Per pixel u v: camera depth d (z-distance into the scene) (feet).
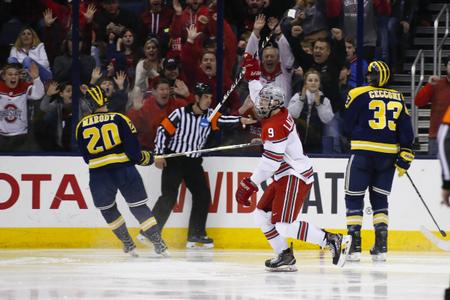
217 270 73.41
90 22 95.76
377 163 80.07
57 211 92.63
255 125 96.43
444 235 82.58
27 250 90.12
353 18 96.37
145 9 96.17
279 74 96.53
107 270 73.20
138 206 83.41
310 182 71.15
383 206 81.46
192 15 96.02
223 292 60.49
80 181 92.84
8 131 95.61
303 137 96.89
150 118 96.53
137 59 96.43
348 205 81.00
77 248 92.48
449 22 108.27
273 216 70.79
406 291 61.62
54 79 95.81
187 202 93.61
